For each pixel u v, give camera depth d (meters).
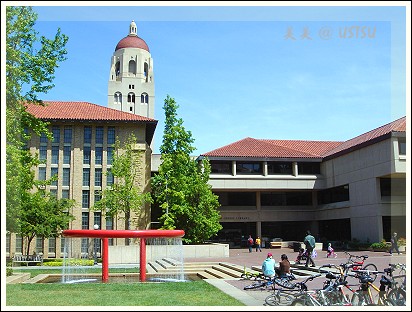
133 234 19.33
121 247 32.53
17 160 17.30
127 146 41.50
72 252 40.88
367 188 40.38
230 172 48.81
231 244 51.38
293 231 52.53
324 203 50.19
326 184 49.22
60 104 46.44
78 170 44.53
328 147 53.62
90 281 19.31
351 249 40.09
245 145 50.91
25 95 20.33
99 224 43.81
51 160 44.31
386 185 39.12
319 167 50.69
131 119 45.25
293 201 51.72
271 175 49.09
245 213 50.19
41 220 33.16
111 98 75.12
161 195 37.94
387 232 38.41
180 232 20.14
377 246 35.38
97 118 44.81
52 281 19.36
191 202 37.81
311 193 51.88
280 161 49.22
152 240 36.28
